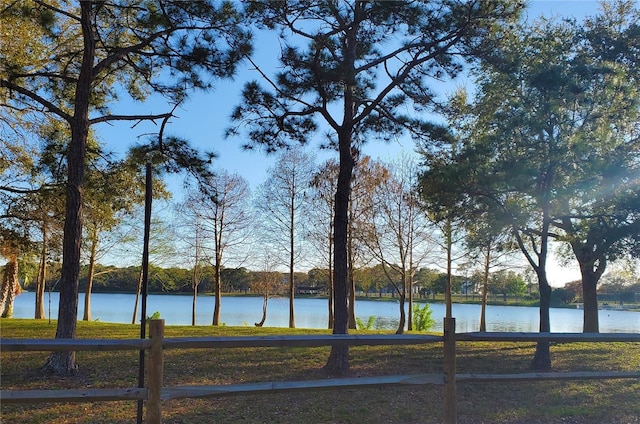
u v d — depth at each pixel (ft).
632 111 34.22
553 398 24.56
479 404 23.11
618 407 23.11
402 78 32.53
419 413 21.36
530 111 33.96
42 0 37.06
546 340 16.47
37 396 12.17
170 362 32.86
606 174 32.01
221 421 19.72
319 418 20.30
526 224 35.81
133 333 52.44
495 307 184.44
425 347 42.57
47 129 48.19
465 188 33.65
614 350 43.70
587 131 33.76
